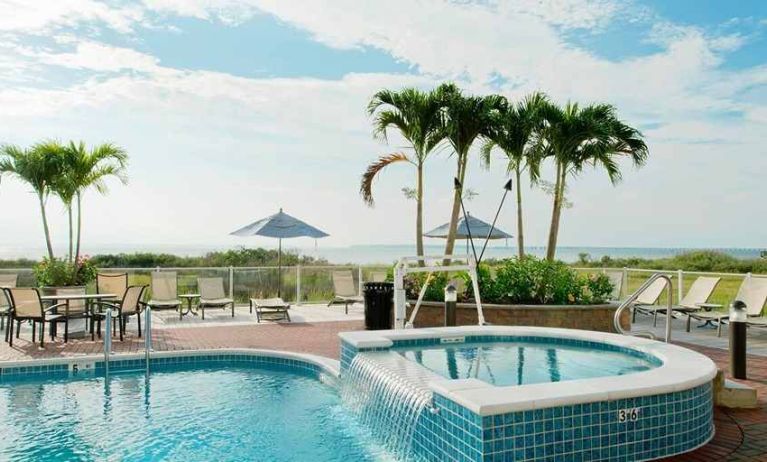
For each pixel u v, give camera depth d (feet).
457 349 22.89
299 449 16.20
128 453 15.75
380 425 17.12
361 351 20.81
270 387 23.09
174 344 29.04
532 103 42.68
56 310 31.65
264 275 46.21
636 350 20.25
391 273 41.04
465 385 13.34
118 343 29.30
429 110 40.40
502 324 31.32
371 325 33.40
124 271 40.63
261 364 26.99
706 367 15.06
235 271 45.19
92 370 25.21
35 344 28.55
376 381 17.95
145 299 37.29
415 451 14.56
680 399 13.35
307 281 48.11
